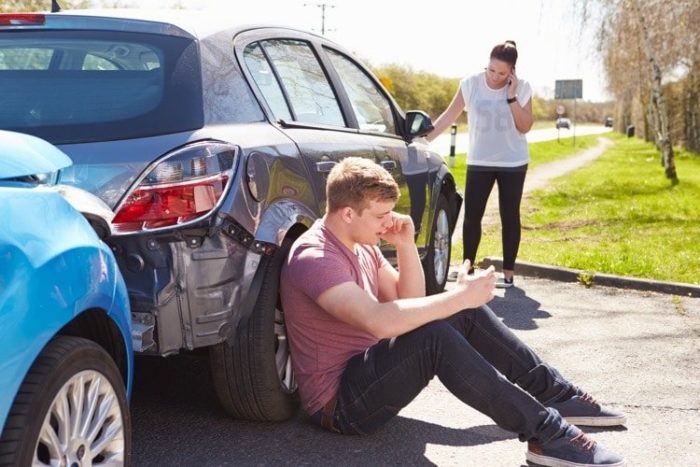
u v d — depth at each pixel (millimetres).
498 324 3498
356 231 3223
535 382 3547
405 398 3205
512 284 6781
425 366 3113
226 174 3072
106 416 2457
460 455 3371
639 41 21938
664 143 21656
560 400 3617
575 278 7148
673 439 3619
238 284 3146
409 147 5398
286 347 3572
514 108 6242
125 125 3082
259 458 3254
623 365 4664
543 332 5348
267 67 3801
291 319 3307
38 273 2154
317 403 3334
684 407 4016
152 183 2939
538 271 7312
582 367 4613
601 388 4266
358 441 3453
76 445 2311
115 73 3264
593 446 3102
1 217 2113
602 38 19984
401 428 3625
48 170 2375
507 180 6492
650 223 12141
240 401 3430
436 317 3092
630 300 6402
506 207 6602
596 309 6047
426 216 5605
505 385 3066
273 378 3395
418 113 5332
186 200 2957
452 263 7797
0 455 2045
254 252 3213
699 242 9672
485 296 3166
